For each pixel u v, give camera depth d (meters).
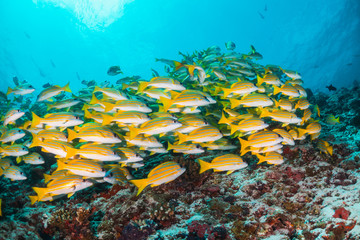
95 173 1.19
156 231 1.24
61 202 1.68
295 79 2.02
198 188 1.53
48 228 1.38
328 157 1.57
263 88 1.71
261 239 1.14
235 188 1.51
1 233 1.26
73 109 1.99
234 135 1.59
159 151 1.50
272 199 1.35
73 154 1.20
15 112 1.74
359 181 1.34
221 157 1.24
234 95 1.73
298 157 1.60
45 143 1.36
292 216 1.24
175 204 1.40
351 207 1.16
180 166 1.14
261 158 1.34
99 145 1.20
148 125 1.29
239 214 1.29
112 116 1.37
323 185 1.39
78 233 1.30
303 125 1.70
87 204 1.62
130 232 1.20
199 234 1.18
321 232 1.10
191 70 1.73
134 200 1.46
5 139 1.65
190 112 1.59
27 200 1.77
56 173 1.32
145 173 1.76
